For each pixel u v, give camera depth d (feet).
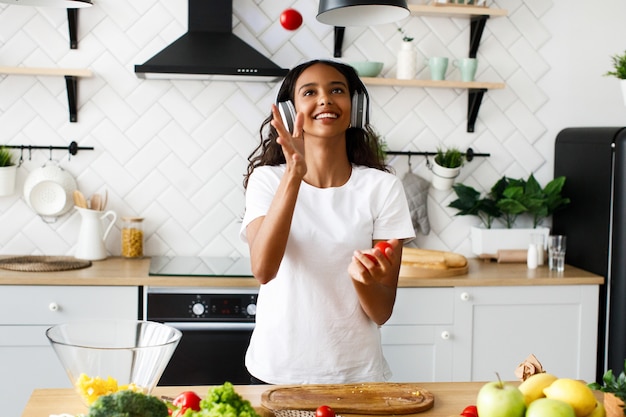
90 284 10.53
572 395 4.73
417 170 13.00
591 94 13.32
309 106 7.23
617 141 11.66
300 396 6.03
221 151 12.42
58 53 12.00
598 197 12.05
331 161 7.44
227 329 10.79
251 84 12.38
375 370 7.38
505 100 13.17
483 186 13.24
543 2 13.11
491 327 11.42
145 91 12.21
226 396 4.42
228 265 11.72
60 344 5.01
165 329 5.57
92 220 11.79
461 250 13.20
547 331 11.59
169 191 12.39
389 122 12.88
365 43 12.69
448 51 12.91
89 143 12.19
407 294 11.16
